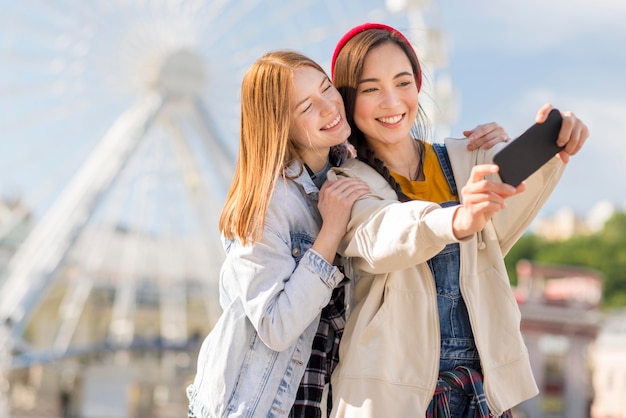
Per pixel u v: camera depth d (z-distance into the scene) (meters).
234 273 2.63
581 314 27.92
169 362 38.00
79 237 19.19
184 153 22.05
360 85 2.69
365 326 2.50
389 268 2.38
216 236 23.66
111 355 35.47
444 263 2.57
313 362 2.69
